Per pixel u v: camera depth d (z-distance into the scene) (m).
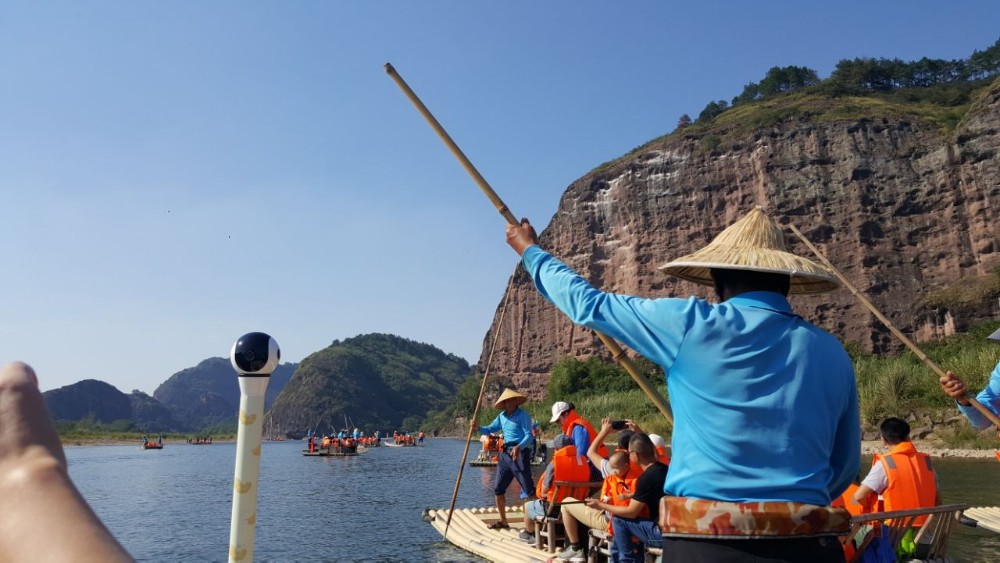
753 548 2.37
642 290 88.56
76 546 0.58
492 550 9.67
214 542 12.32
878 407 36.41
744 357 2.54
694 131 89.56
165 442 130.62
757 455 2.47
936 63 106.62
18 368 0.71
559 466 8.90
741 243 2.96
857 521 5.67
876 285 70.50
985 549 9.63
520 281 105.19
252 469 2.92
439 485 23.16
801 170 78.00
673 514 2.52
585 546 8.80
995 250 66.25
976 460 27.45
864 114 77.81
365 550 10.64
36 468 0.63
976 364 35.09
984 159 68.00
